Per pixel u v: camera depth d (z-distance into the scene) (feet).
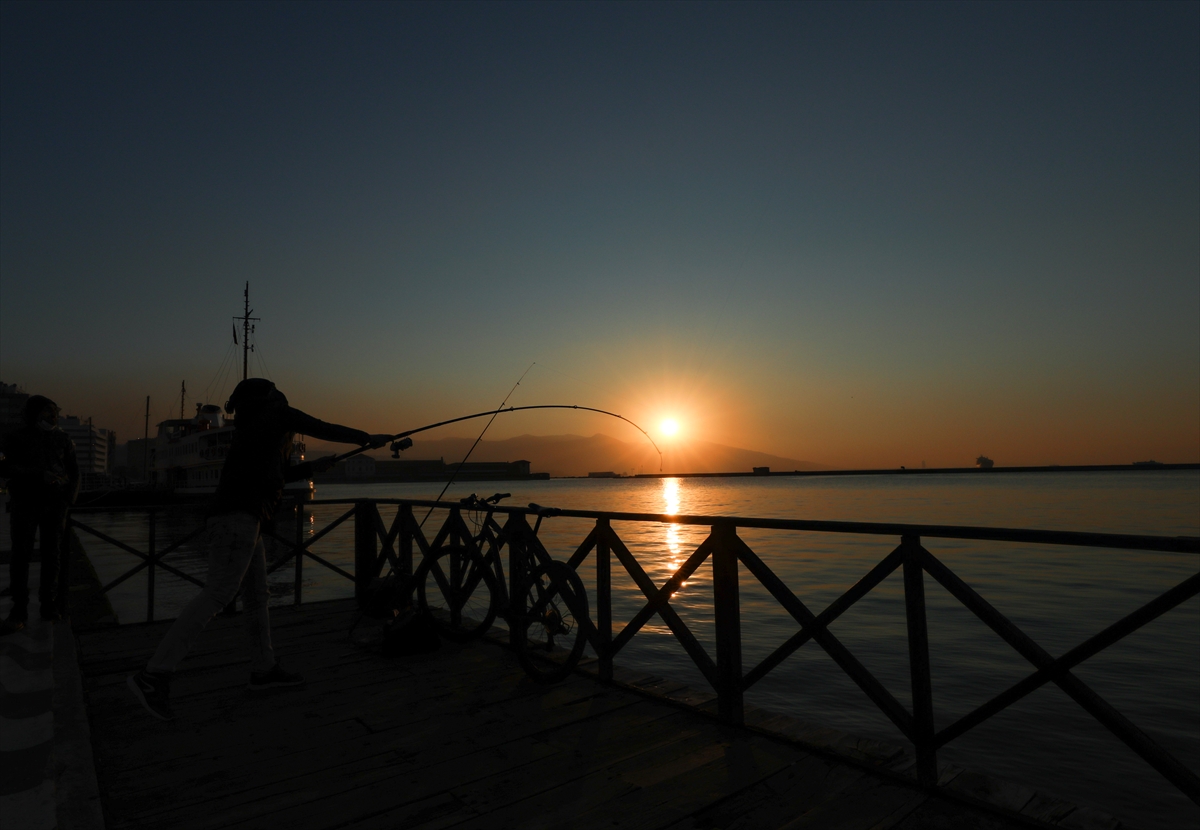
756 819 9.25
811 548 95.30
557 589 15.29
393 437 15.08
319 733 12.52
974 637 38.96
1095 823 8.71
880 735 24.44
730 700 12.50
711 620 43.32
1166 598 7.33
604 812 9.50
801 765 10.89
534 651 17.99
